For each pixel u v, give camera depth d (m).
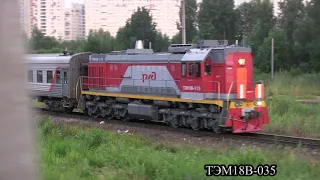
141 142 13.77
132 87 19.44
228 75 15.67
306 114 21.34
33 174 3.42
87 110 23.05
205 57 15.84
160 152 11.25
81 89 22.75
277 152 10.48
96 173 8.86
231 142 13.66
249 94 16.00
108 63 20.86
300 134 15.96
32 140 3.47
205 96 15.97
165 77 17.70
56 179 7.68
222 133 15.96
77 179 8.04
